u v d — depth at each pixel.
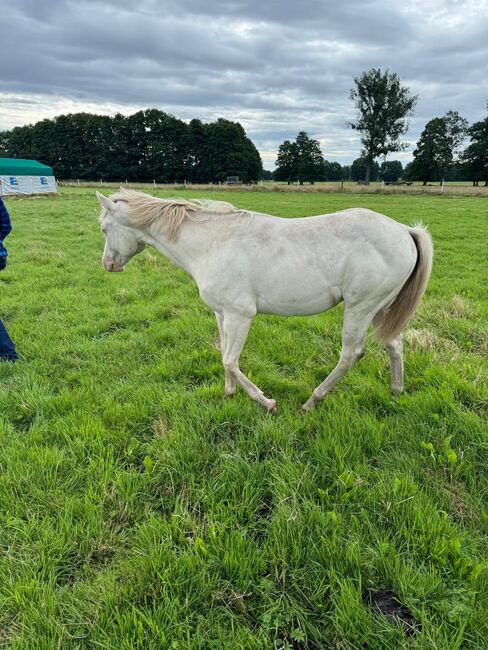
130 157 70.06
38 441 2.75
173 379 3.61
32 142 70.62
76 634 1.60
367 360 3.93
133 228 3.12
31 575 1.82
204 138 68.00
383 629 1.58
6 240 9.84
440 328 4.73
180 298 5.98
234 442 2.71
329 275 2.75
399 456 2.53
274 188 38.62
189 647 1.52
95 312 5.31
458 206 20.94
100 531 2.02
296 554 1.87
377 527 2.04
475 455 2.54
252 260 2.76
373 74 52.97
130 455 2.60
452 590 1.72
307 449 2.65
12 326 4.74
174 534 2.03
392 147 55.91
